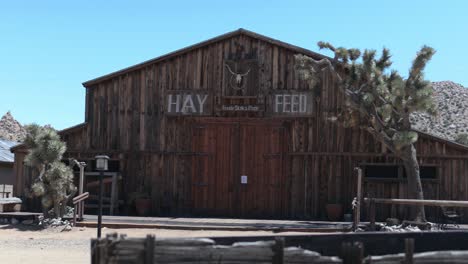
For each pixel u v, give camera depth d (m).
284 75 21.97
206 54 22.48
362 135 21.39
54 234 17.47
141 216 21.72
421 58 17.69
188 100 22.42
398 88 17.64
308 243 7.47
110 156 22.70
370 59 18.73
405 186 20.97
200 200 22.16
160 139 22.55
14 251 14.16
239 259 5.81
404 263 5.81
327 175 21.50
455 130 58.97
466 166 20.59
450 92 74.56
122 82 22.92
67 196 19.50
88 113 22.97
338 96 21.55
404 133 17.61
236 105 22.14
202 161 22.28
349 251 5.81
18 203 22.23
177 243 5.75
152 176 22.44
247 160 22.06
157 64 22.77
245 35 22.23
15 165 22.94
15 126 58.88
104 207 22.16
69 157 22.84
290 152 21.78
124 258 5.68
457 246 8.24
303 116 21.73
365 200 17.75
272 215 21.70
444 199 20.62
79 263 12.17
